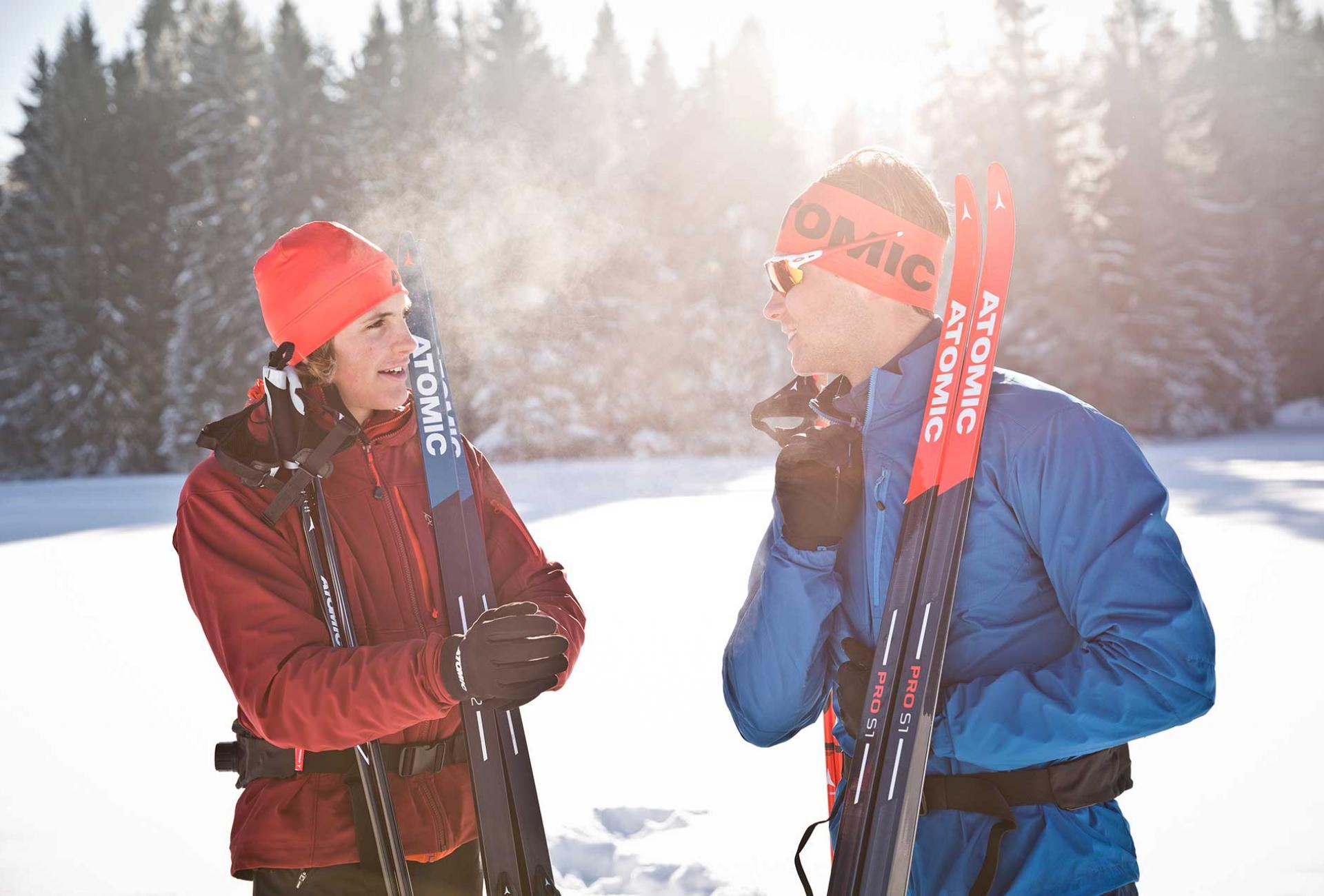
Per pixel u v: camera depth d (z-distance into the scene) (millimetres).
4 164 30516
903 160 1331
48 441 27734
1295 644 4555
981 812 1216
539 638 1225
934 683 1187
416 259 1640
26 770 3508
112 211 28984
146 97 29750
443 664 1218
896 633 1225
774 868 2582
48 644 5547
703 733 3738
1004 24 27000
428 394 1573
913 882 1272
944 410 1253
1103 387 25703
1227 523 8516
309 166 27297
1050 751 1149
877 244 1299
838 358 1358
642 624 5590
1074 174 26578
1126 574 1142
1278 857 2512
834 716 1429
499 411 26609
